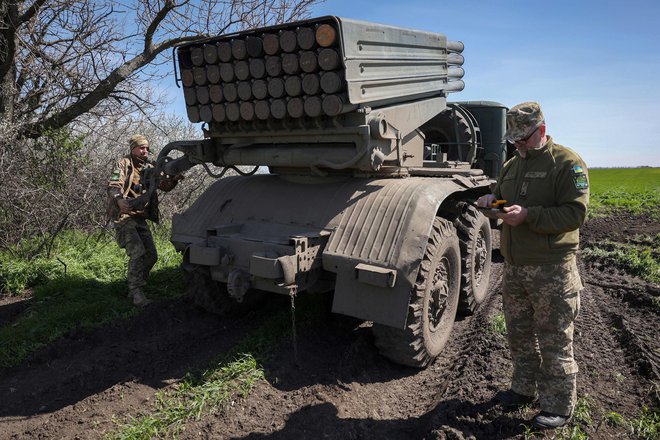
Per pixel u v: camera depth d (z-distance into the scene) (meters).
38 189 6.30
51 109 7.52
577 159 2.53
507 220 2.50
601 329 4.22
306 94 3.37
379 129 3.43
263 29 3.35
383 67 3.67
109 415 2.96
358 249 3.28
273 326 4.14
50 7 7.01
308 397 3.16
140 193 4.74
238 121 3.83
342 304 3.27
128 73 7.64
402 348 3.39
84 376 3.47
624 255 6.84
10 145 6.31
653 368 3.33
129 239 4.71
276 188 4.09
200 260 3.53
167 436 2.75
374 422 2.99
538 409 2.91
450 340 4.19
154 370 3.55
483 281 5.05
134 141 4.71
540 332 2.68
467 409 2.94
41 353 3.80
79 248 6.73
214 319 4.52
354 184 3.80
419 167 4.54
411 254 3.14
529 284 2.64
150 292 5.25
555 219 2.47
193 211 4.23
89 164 7.47
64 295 5.05
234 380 3.28
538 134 2.59
